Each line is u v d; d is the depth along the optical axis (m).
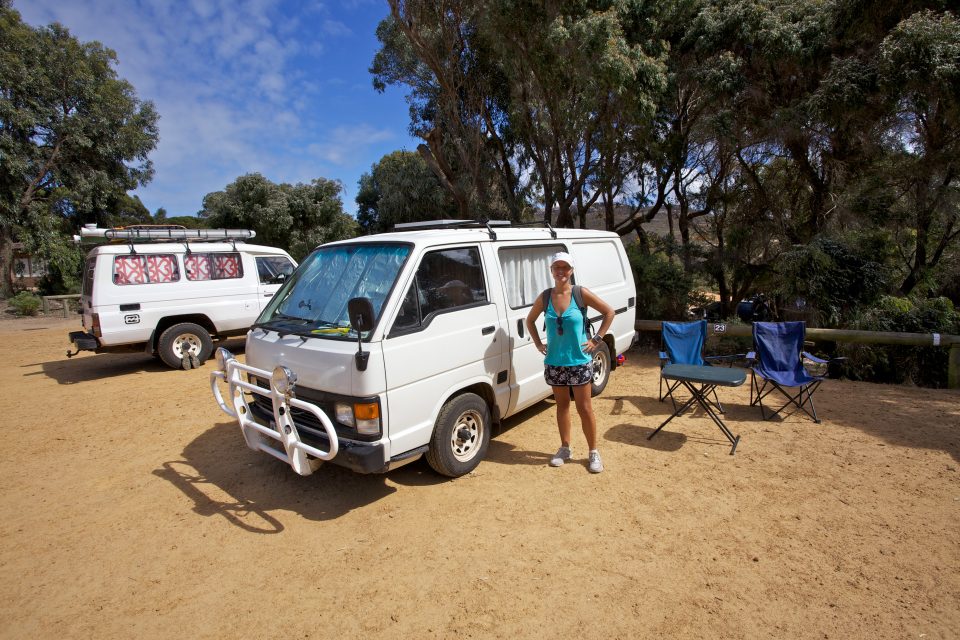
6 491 4.42
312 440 3.79
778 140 9.38
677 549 3.27
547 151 12.35
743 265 10.98
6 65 19.97
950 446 4.69
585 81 9.45
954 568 3.00
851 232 9.11
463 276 4.39
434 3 11.64
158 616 2.85
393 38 14.20
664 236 12.46
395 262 4.06
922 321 7.53
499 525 3.60
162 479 4.55
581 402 4.25
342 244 4.68
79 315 19.19
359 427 3.54
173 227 8.77
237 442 5.35
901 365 7.43
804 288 8.31
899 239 9.75
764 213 10.94
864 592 2.83
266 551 3.42
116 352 8.26
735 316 10.70
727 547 3.27
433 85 14.30
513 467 4.49
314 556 3.35
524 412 5.95
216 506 4.05
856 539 3.31
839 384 6.84
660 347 9.20
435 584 3.02
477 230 4.76
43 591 3.10
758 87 9.35
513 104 11.81
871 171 9.18
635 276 9.59
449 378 4.10
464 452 4.35
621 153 11.19
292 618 2.79
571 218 12.17
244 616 2.82
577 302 4.16
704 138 10.21
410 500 3.99
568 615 2.73
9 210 21.06
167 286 8.41
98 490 4.38
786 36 8.53
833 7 8.45
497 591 2.93
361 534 3.57
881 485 3.99
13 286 24.12
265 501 4.10
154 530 3.73
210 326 9.07
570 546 3.33
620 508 3.77
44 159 21.77
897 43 7.39
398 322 3.78
